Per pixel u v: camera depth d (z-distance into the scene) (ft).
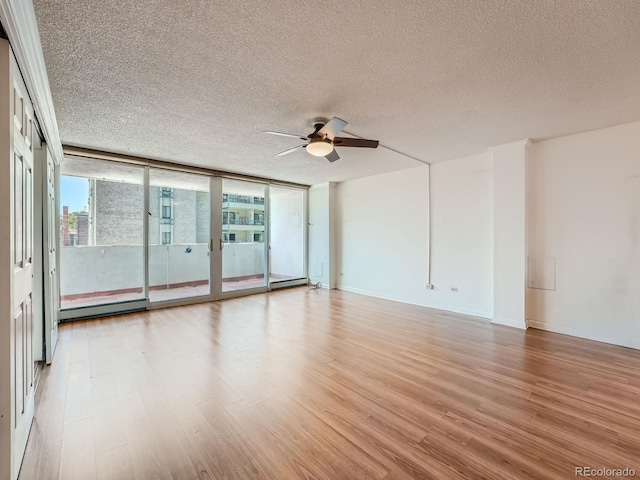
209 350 10.00
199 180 17.30
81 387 7.59
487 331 12.05
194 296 16.72
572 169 11.49
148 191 14.99
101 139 11.64
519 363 9.07
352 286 20.58
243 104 8.74
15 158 4.86
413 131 11.01
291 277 22.43
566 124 10.37
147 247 15.10
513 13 5.22
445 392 7.40
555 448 5.43
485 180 14.07
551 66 6.81
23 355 5.42
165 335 11.41
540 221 12.26
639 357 9.52
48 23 5.39
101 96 8.21
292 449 5.44
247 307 15.92
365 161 15.46
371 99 8.45
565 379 8.06
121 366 8.77
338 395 7.27
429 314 14.66
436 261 15.98
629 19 5.31
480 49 6.23
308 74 7.20
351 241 20.67
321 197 21.90
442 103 8.68
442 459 5.19
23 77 5.42
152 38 5.89
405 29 5.65
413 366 8.87
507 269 12.78
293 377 8.18
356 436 5.79
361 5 5.05
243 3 4.99
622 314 10.50
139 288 15.26
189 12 5.20
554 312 11.99
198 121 9.94
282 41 6.01
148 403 6.89
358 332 11.92
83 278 13.94
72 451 5.35
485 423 6.18
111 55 6.42
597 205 10.98
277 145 12.43
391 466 5.03
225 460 5.17
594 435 5.79
